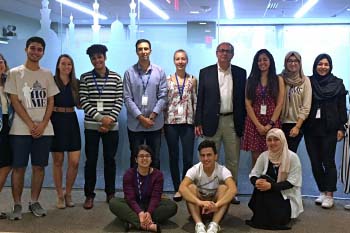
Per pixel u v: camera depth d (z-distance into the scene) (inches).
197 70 171.9
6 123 131.1
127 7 238.8
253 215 133.3
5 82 130.9
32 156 136.6
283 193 131.0
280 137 131.1
